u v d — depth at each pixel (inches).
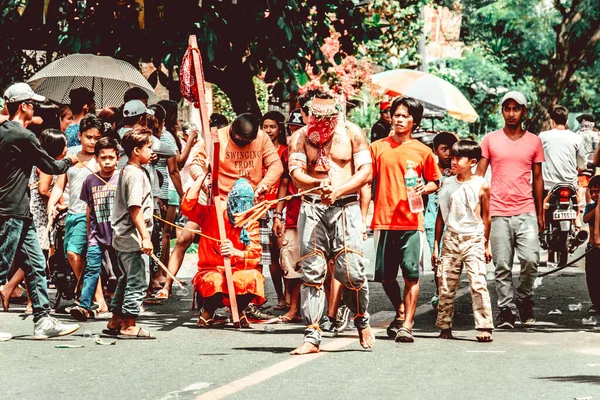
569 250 748.0
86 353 401.4
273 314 518.9
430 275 674.8
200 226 477.4
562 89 1653.5
